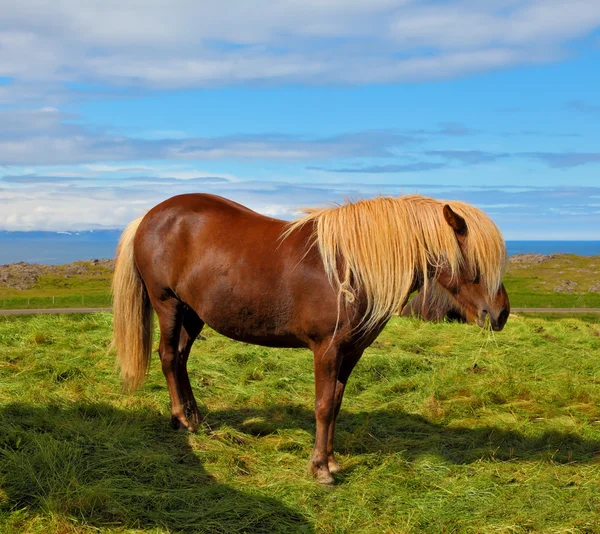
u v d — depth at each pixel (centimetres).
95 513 283
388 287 336
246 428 422
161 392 480
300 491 327
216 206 398
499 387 529
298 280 342
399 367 595
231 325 371
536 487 339
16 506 283
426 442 410
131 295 423
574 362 626
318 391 345
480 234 335
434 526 297
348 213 347
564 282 2862
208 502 307
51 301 2123
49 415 394
